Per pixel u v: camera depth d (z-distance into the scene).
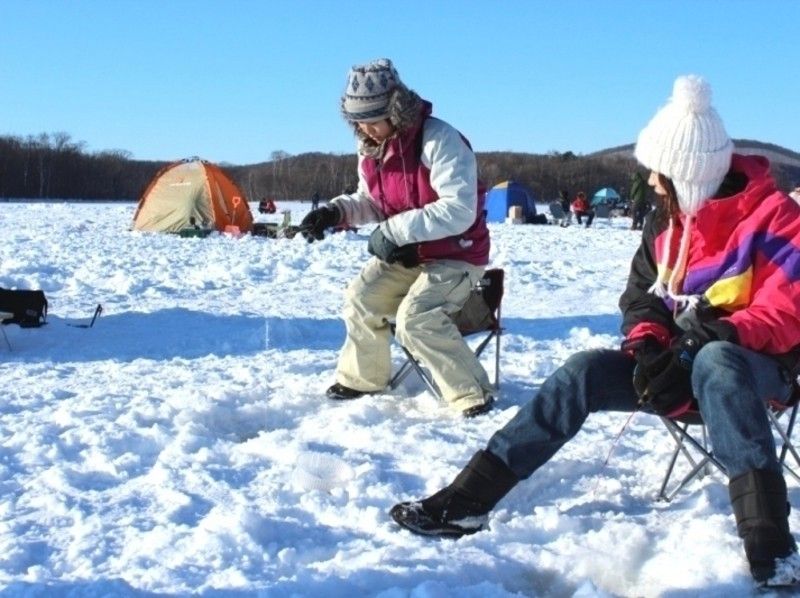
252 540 3.06
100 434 4.20
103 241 17.45
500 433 3.14
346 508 3.36
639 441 4.24
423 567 2.87
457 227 4.68
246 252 15.09
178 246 16.41
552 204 31.92
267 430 4.62
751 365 2.93
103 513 3.34
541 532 3.20
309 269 12.55
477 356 5.07
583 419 3.11
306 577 2.76
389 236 4.73
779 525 2.69
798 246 2.97
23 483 3.66
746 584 2.73
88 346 6.78
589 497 3.57
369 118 4.66
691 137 3.01
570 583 2.87
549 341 7.14
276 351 6.61
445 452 4.08
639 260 3.42
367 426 4.45
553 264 13.68
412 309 4.81
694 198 3.07
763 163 3.11
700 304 3.13
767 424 2.80
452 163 4.67
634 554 3.03
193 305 9.12
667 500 3.51
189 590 2.69
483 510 3.14
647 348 3.06
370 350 5.08
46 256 13.90
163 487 3.59
